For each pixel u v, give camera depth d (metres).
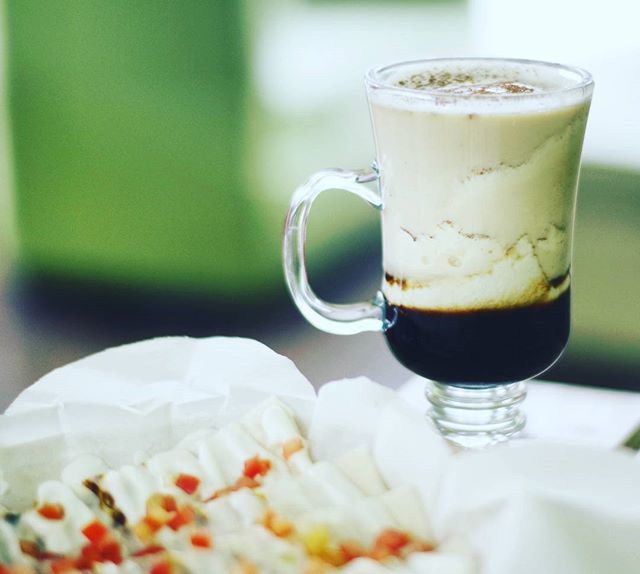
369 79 0.62
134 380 0.61
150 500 0.57
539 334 0.61
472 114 0.58
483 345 0.61
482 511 0.52
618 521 0.50
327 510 0.55
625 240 1.13
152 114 1.50
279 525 0.54
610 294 1.07
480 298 0.60
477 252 0.60
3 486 0.59
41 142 1.54
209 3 1.47
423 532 0.54
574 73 0.62
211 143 1.51
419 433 0.56
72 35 1.49
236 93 1.50
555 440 0.53
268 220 1.54
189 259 1.53
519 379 0.62
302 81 1.62
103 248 1.55
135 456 0.60
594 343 1.02
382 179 0.62
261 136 1.54
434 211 0.60
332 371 0.98
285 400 0.61
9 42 1.51
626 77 1.44
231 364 0.62
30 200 1.55
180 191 1.51
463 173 0.59
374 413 0.59
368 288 1.43
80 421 0.60
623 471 0.51
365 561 0.52
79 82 1.51
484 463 0.52
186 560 0.53
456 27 1.83
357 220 1.60
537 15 1.78
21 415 0.59
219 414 0.61
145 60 1.49
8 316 1.40
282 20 1.56
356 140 1.70
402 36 1.80
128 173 1.53
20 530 0.56
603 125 1.27
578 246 1.13
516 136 0.58
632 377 0.99
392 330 0.63
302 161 1.61
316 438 0.60
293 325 1.37
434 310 0.61
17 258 1.58
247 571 0.53
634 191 1.18
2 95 1.54
